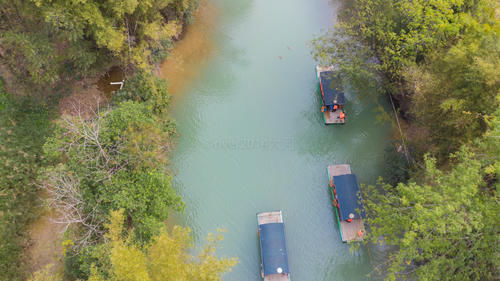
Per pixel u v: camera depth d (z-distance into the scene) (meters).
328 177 32.50
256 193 31.83
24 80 29.28
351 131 34.94
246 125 35.00
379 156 33.50
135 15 30.75
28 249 25.92
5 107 28.08
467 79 24.30
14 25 26.50
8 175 26.38
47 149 24.20
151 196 24.89
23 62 28.58
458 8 28.45
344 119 34.75
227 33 40.47
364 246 29.50
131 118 26.41
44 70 28.20
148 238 23.81
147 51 31.25
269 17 41.88
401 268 23.42
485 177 23.36
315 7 42.72
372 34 31.80
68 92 31.56
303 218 30.84
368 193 31.22
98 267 22.23
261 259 28.72
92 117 29.53
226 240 29.78
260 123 35.16
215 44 39.50
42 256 25.97
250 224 30.53
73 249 23.19
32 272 25.28
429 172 23.42
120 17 28.16
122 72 33.97
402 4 30.06
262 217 29.97
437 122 28.09
